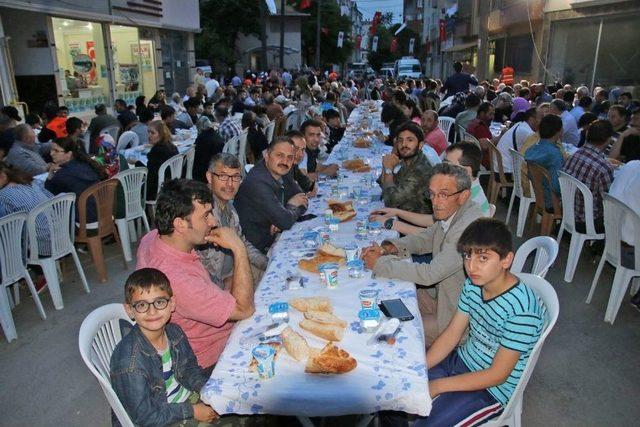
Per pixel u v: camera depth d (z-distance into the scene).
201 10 28.48
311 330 1.85
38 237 3.62
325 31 30.72
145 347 1.73
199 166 5.94
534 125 6.42
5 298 3.30
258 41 31.53
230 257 2.83
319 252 2.56
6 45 9.20
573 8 12.27
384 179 3.89
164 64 16.39
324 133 7.21
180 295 1.91
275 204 3.14
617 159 5.35
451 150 2.95
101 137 5.35
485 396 1.92
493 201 6.06
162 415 1.71
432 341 2.42
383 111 6.50
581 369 2.92
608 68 11.46
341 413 1.55
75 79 11.73
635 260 3.21
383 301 2.05
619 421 2.49
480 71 20.00
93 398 2.78
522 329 1.74
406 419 2.04
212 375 1.65
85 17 11.42
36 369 3.04
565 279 4.05
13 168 3.79
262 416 1.89
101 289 4.11
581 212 3.94
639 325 3.37
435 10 35.22
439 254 2.29
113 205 4.41
